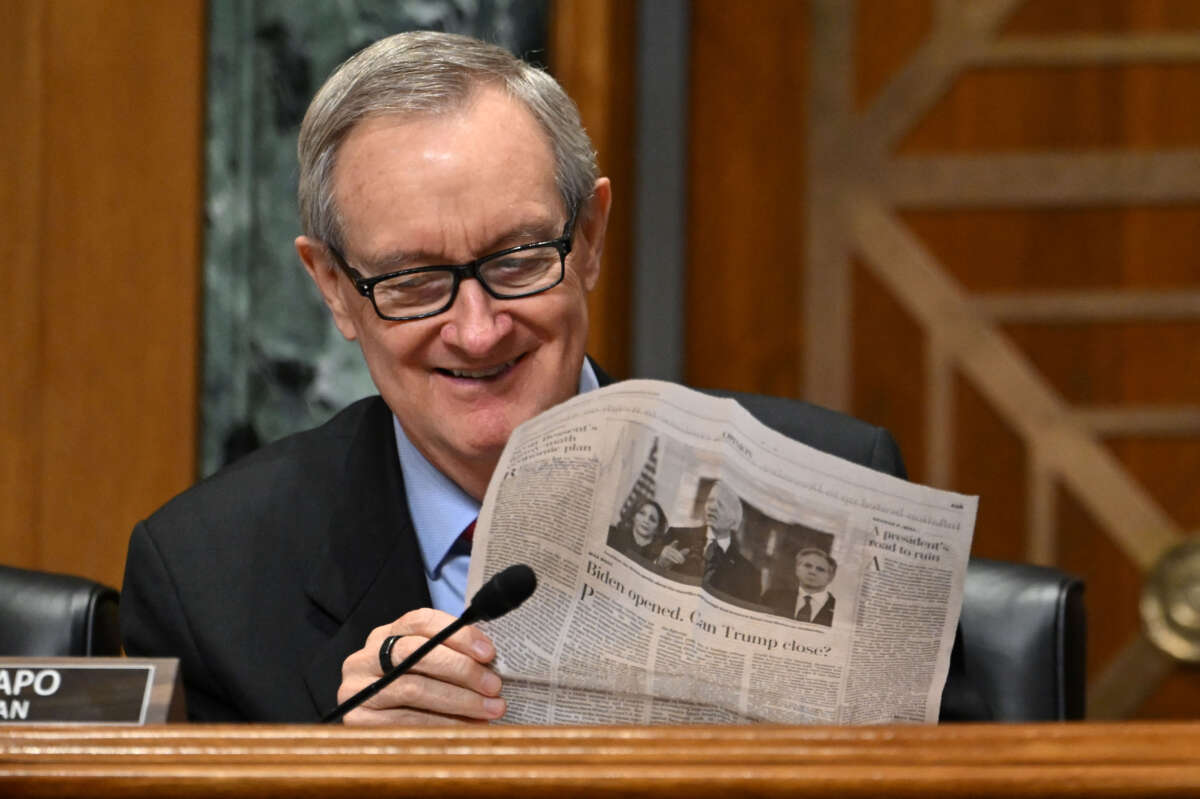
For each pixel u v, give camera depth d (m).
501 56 4.88
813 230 11.09
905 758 2.66
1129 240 10.72
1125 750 2.62
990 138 10.89
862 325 11.06
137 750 2.81
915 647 3.96
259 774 2.74
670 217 10.93
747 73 11.11
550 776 2.69
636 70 10.88
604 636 3.96
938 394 10.92
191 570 5.29
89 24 10.52
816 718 3.90
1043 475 10.80
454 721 4.04
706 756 2.70
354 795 2.73
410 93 4.75
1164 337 10.66
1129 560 10.70
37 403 10.52
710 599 3.95
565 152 4.88
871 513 3.98
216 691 5.18
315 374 10.40
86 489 10.49
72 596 5.50
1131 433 10.70
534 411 4.93
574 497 4.00
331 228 4.95
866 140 11.05
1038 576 5.59
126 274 10.48
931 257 10.96
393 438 5.50
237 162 10.45
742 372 11.09
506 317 4.77
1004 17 10.86
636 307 10.96
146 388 10.47
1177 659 10.52
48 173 10.54
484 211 4.68
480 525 4.02
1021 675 5.45
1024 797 2.60
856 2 11.05
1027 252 10.85
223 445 10.44
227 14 10.45
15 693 3.43
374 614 5.14
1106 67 10.73
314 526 5.35
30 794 2.78
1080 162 10.75
